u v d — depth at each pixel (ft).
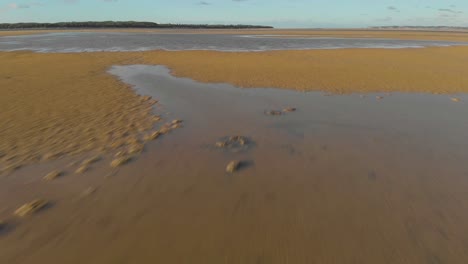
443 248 9.95
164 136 20.89
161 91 34.83
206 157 17.65
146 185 14.38
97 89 35.09
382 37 187.73
